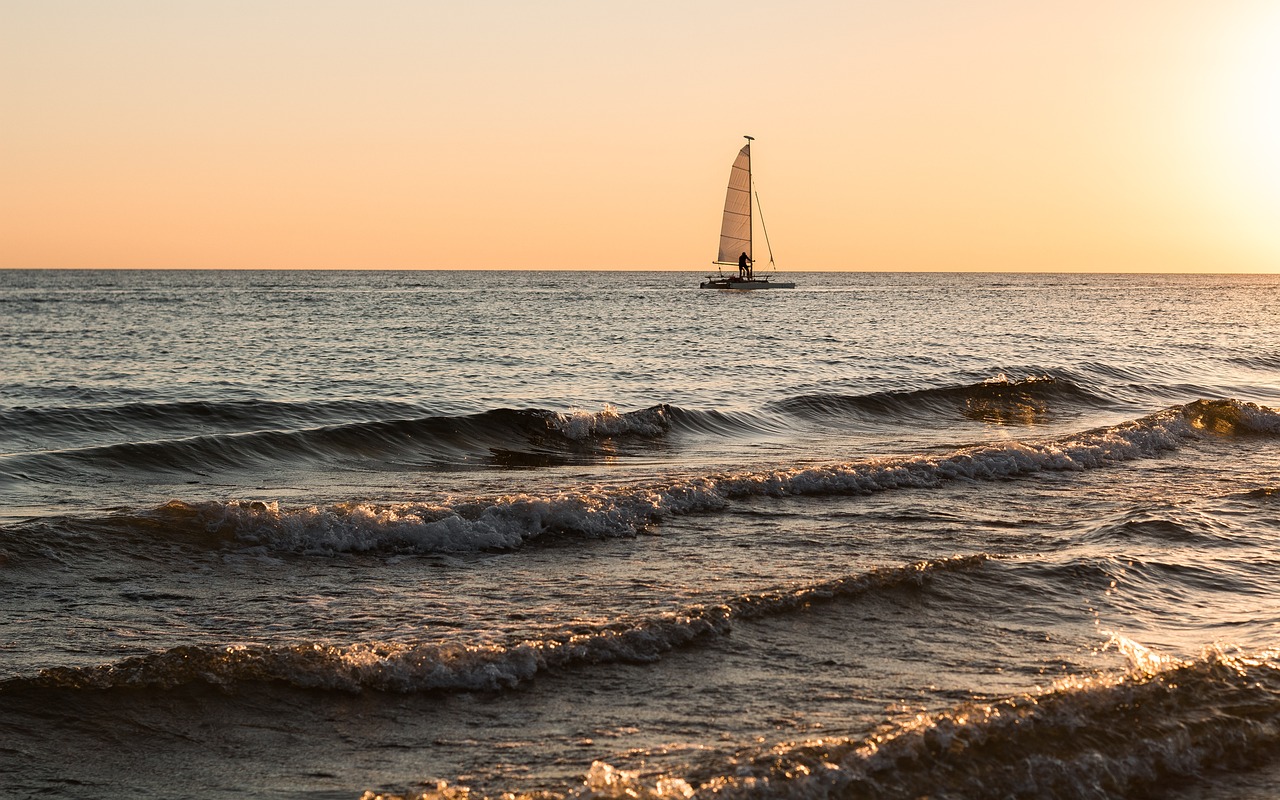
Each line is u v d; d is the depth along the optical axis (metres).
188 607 9.63
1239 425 23.78
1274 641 9.12
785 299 114.19
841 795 5.99
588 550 11.99
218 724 6.99
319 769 6.42
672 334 58.28
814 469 16.28
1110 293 148.88
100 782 6.25
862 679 7.89
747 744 6.68
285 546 11.78
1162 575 11.13
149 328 61.34
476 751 6.63
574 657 8.11
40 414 22.75
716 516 13.85
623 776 5.98
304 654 7.86
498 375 36.47
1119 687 7.55
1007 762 6.52
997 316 80.88
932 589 10.12
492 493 15.70
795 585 10.21
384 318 74.31
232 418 23.98
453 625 9.08
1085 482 17.16
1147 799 6.41
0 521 12.80
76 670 7.46
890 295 131.75
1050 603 9.99
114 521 11.78
